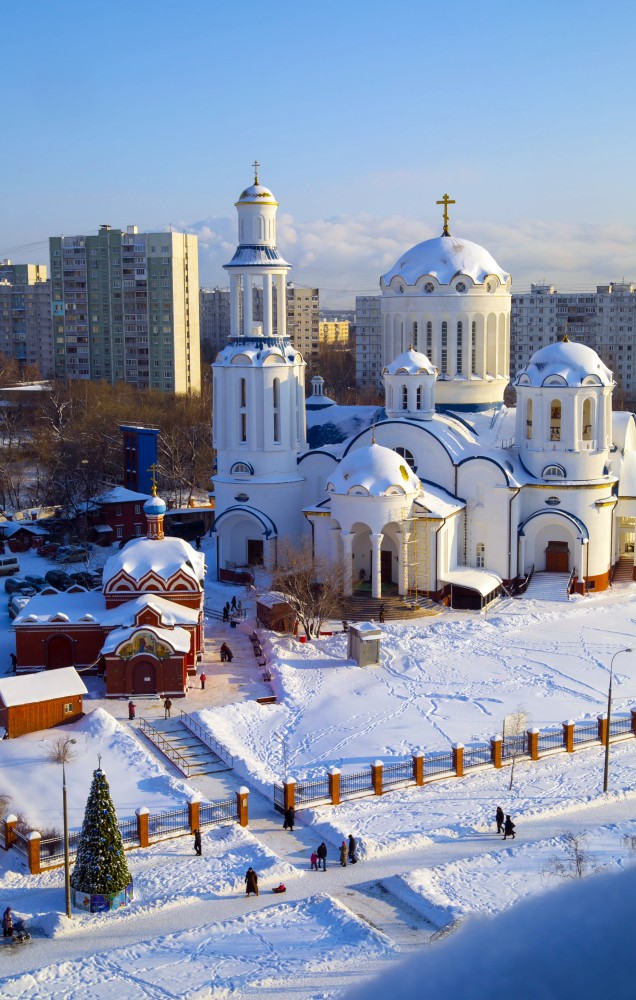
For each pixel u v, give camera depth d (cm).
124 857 4375
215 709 6456
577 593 8950
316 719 6400
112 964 3866
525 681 6981
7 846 4884
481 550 8988
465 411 9788
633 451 9688
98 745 5938
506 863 4619
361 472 8306
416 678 7044
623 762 5812
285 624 7931
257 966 3819
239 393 9225
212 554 10544
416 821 5084
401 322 9788
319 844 4928
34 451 14912
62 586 9369
